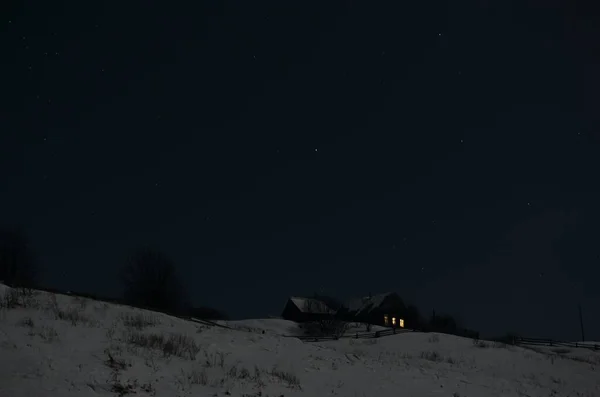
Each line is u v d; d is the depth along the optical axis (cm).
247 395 1205
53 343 1377
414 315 6306
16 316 1628
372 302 6359
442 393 1470
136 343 1524
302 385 1395
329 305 6694
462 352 2791
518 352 2794
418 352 2841
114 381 1139
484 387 1619
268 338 2039
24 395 983
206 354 1571
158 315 2081
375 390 1432
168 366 1354
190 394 1151
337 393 1357
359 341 3453
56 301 1941
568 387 1967
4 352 1229
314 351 1911
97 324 1700
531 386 1753
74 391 1045
